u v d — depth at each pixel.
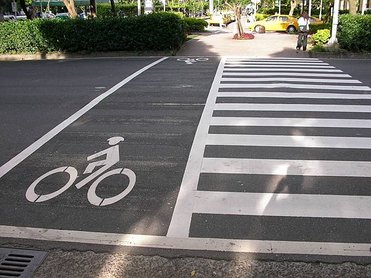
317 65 16.58
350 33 19.47
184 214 4.70
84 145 7.11
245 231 4.33
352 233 4.26
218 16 43.19
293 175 5.70
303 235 4.24
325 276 3.59
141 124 8.30
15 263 3.87
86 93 11.52
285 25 35.12
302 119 8.41
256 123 8.18
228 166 6.06
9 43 22.06
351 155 6.43
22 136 7.73
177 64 17.33
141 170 5.96
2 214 4.81
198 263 3.80
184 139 7.31
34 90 12.21
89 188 5.42
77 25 21.48
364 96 10.45
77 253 4.01
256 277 3.60
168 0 55.50
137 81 13.25
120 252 4.02
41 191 5.37
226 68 15.84
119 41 21.36
